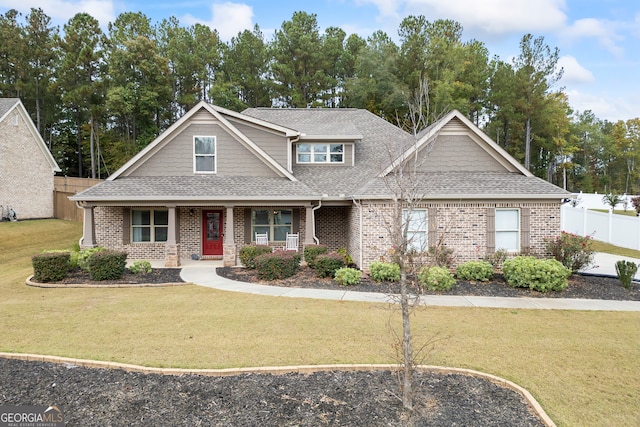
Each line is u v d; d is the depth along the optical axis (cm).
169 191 1692
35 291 1262
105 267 1389
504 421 520
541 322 951
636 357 735
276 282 1375
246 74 4891
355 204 1577
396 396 575
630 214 3588
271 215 1947
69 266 1495
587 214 2494
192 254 1917
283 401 564
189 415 531
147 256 1895
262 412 537
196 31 5325
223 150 1855
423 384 620
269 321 933
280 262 1417
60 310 1033
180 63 4891
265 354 727
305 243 1748
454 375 654
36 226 2708
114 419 523
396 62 4262
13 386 611
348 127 2123
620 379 644
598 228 2408
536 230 1589
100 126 4878
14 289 1292
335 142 2044
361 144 2209
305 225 1795
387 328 883
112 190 1695
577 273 1524
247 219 1928
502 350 762
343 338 816
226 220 1744
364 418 522
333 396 578
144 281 1397
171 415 531
